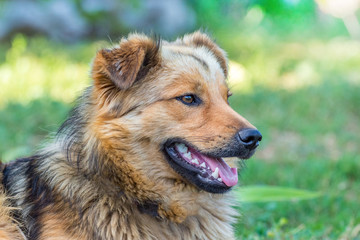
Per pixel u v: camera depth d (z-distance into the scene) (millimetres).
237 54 21312
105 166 5551
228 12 29062
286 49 23938
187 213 5754
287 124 14414
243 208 8484
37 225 5594
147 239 5594
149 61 5656
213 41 7082
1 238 5574
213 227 5922
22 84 15742
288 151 12539
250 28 27453
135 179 5594
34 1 22562
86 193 5547
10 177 6223
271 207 8773
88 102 5754
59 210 5566
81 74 16984
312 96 16797
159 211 5688
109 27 23500
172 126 5613
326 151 12711
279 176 10422
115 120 5520
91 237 5438
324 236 7375
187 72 5746
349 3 30266
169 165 5695
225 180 5648
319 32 29797
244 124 5609
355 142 13398
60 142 5914
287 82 18797
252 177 10305
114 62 5453
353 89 17609
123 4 23453
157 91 5625
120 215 5551
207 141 5566
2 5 22141
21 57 18562
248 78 18188
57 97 14977
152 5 24000
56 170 5738
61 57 19094
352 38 28906
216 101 5832
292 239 7219
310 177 10336
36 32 22641
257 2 29734
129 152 5551
